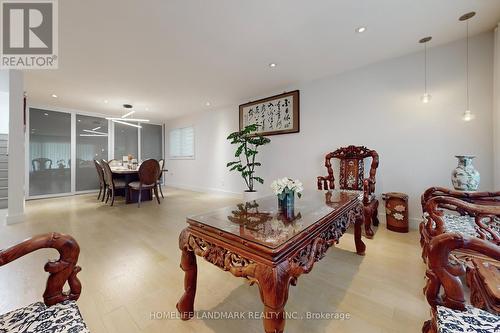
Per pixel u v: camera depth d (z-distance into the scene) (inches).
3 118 172.6
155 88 154.3
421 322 47.9
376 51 104.8
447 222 64.7
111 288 60.9
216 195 211.0
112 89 154.9
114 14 75.5
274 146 166.9
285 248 37.8
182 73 128.4
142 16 76.8
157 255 81.4
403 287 60.9
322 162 140.9
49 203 175.2
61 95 167.8
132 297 57.0
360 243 80.9
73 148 213.8
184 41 93.9
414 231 105.0
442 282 30.3
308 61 114.8
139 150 263.7
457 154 96.0
